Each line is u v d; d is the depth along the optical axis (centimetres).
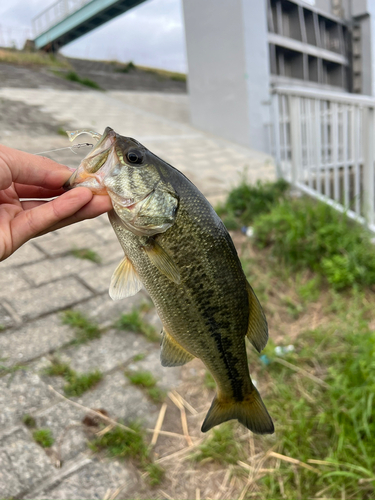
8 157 30
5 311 64
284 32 258
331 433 49
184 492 44
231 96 200
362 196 104
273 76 233
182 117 236
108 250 87
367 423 48
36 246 84
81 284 74
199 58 211
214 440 49
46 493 41
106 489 42
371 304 74
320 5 286
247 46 190
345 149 106
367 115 95
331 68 296
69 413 50
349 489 43
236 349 32
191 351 31
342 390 51
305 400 53
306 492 43
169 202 28
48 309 66
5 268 75
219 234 29
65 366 56
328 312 73
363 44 301
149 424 51
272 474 45
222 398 33
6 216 29
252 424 32
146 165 28
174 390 57
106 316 68
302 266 85
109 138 28
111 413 51
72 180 29
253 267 85
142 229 28
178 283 28
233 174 152
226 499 43
